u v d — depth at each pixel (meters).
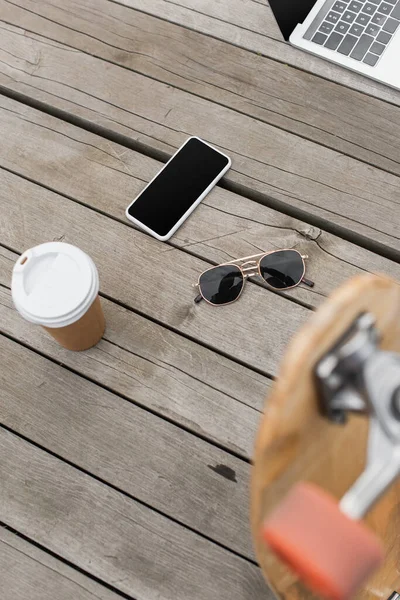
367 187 1.22
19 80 1.33
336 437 0.54
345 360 0.47
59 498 1.12
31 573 1.10
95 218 1.24
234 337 1.16
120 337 1.17
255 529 0.51
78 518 1.11
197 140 1.25
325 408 0.50
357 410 0.48
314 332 0.45
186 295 1.19
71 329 1.09
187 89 1.29
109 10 1.35
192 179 1.23
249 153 1.25
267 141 1.25
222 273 1.18
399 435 0.45
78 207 1.24
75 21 1.35
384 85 1.26
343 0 1.28
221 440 1.12
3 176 1.27
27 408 1.16
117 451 1.13
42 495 1.12
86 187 1.25
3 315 1.20
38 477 1.13
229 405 1.14
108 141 1.28
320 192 1.22
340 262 1.18
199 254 1.20
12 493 1.13
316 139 1.25
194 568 1.08
